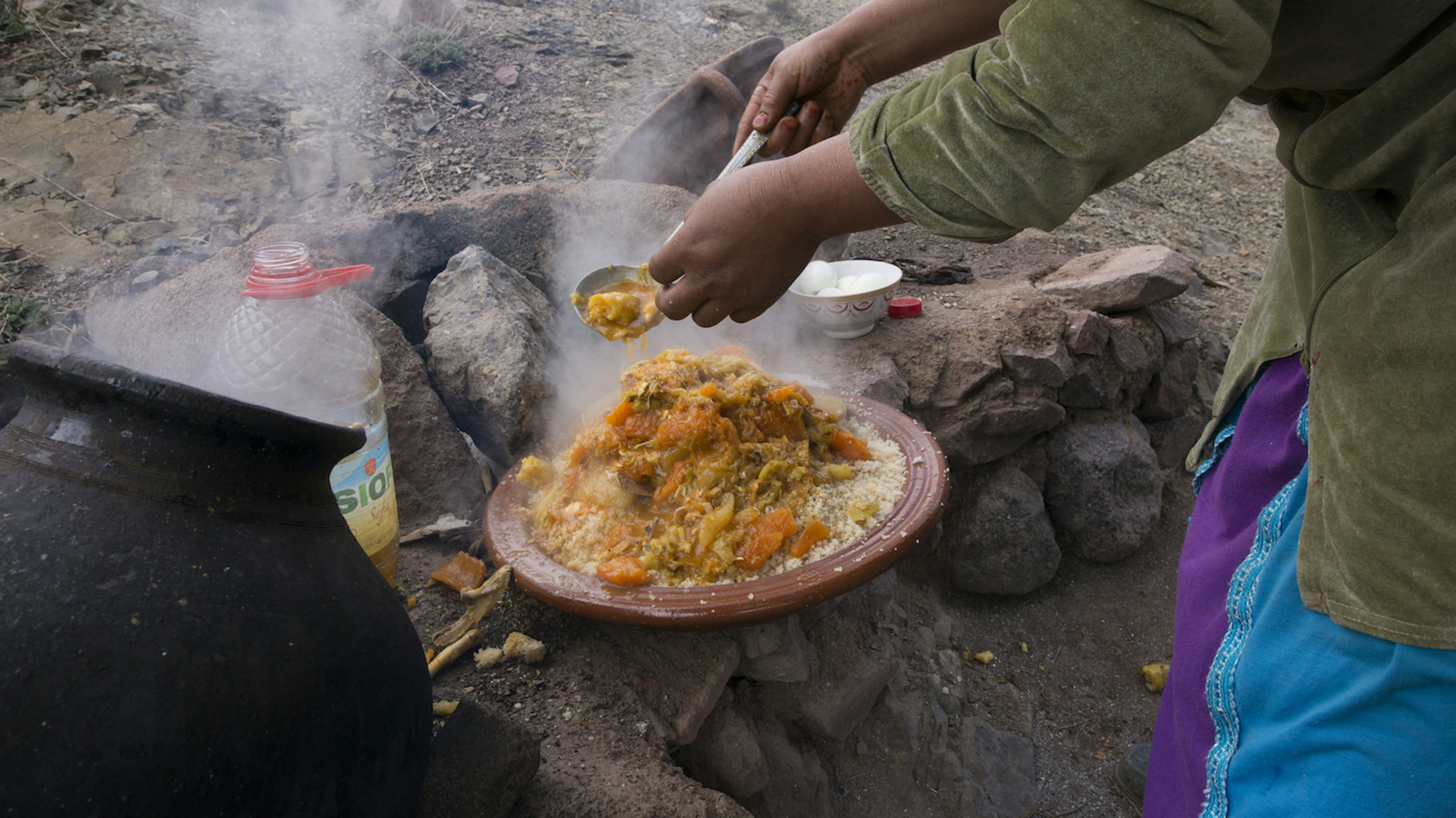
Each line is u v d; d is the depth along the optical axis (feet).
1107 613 9.95
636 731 4.95
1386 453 3.22
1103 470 9.80
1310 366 3.69
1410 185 3.25
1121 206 16.05
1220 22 2.75
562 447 6.31
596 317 5.00
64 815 2.29
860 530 5.20
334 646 2.89
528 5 18.06
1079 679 9.18
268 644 2.69
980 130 3.09
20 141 10.23
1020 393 9.21
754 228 3.76
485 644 5.33
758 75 11.29
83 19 12.84
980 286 10.98
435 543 6.21
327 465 3.12
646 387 5.42
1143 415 10.80
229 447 2.79
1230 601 4.28
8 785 2.23
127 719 2.38
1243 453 4.62
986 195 3.18
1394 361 3.18
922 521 5.11
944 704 8.09
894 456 6.04
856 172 3.43
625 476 5.31
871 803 7.15
